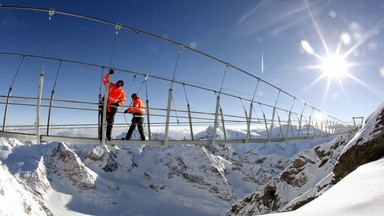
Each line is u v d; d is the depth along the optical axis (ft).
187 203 552.41
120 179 646.33
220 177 635.66
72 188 506.48
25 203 179.01
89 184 523.70
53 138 22.85
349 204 15.61
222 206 554.05
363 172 22.89
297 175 193.36
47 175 502.38
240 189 631.56
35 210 188.34
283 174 204.54
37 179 465.88
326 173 166.91
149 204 548.31
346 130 184.34
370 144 35.88
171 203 557.74
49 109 22.40
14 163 493.77
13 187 191.42
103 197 511.81
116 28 23.79
